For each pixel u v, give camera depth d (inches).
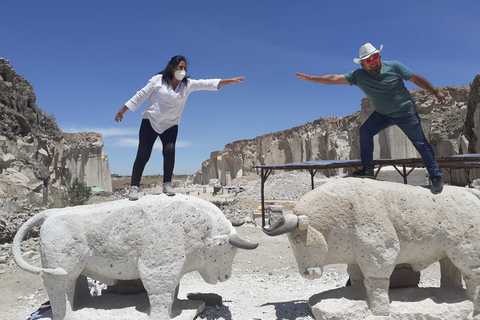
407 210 154.3
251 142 2556.6
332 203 156.0
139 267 149.4
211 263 162.2
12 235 390.3
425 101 1311.5
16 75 1140.5
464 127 1026.7
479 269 155.9
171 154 171.5
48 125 1397.6
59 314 150.9
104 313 154.3
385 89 161.2
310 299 169.2
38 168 812.6
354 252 154.4
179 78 165.5
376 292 151.4
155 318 147.9
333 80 172.1
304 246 155.6
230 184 2471.7
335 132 1770.4
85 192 920.3
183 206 157.0
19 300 237.0
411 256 157.1
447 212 156.6
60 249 148.0
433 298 163.0
